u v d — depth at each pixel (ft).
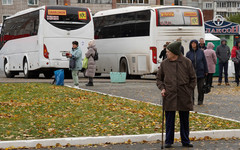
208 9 380.17
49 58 90.07
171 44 28.53
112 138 31.07
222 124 36.91
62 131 33.45
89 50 72.59
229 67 106.73
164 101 28.73
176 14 92.53
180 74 28.48
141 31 93.71
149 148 29.19
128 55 97.19
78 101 50.55
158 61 91.40
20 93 56.95
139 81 87.40
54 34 90.38
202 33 93.81
